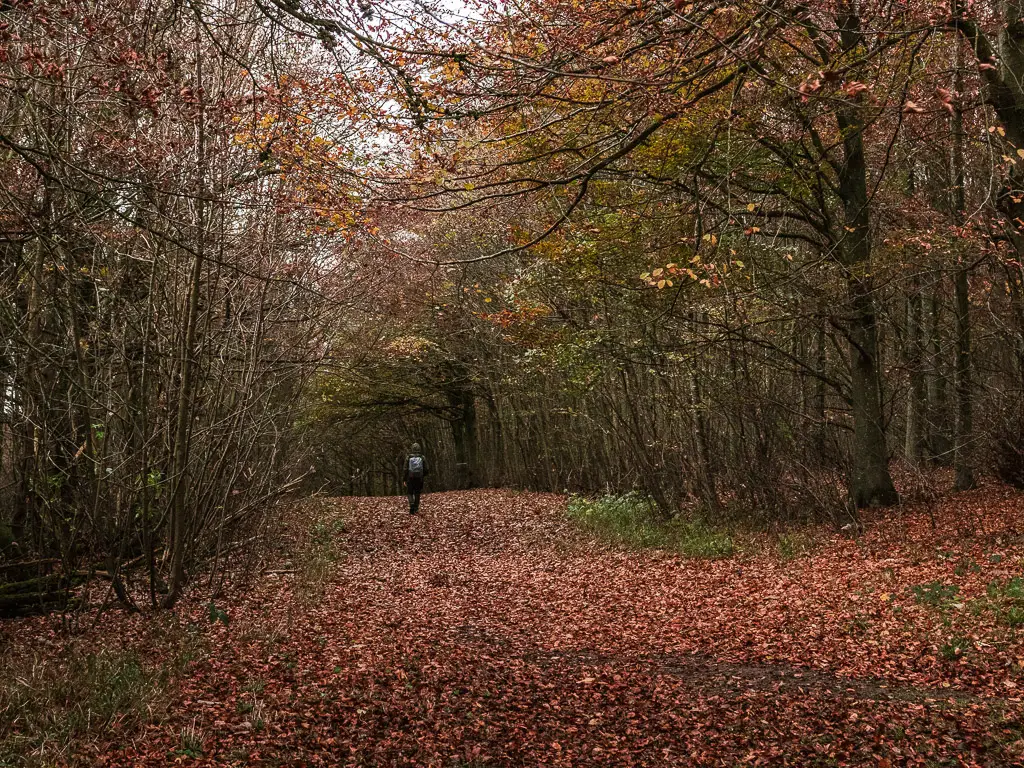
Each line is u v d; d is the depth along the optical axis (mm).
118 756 5426
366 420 35906
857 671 7207
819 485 14789
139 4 7238
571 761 5660
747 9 5773
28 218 8047
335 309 14781
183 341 10719
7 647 8258
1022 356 15250
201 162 9047
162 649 8125
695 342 15062
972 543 11188
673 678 7461
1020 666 6566
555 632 9539
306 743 5828
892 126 12094
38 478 9516
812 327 16047
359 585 12656
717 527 15641
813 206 15438
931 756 5242
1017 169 8508
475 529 20078
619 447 22312
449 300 26281
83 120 8008
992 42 8297
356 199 7051
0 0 5836
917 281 15430
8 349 10055
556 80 6371
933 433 22703
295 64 8898
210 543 12250
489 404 35031
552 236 14250
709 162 12484
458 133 7055
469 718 6434
